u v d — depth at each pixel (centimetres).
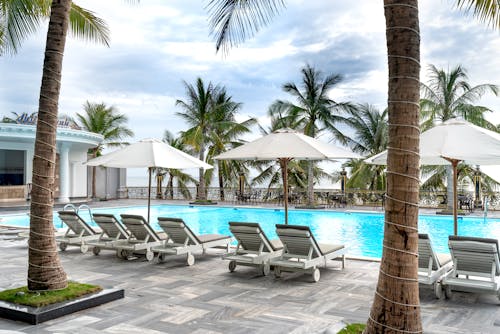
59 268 529
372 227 1559
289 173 2694
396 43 309
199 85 2389
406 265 311
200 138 2344
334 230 1498
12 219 1680
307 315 497
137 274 709
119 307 523
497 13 482
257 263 695
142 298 564
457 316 495
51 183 522
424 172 2156
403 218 310
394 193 312
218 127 2445
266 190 2522
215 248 962
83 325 457
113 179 2870
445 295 579
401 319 310
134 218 830
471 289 552
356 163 2527
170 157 900
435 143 571
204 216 1920
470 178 2153
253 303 545
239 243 750
